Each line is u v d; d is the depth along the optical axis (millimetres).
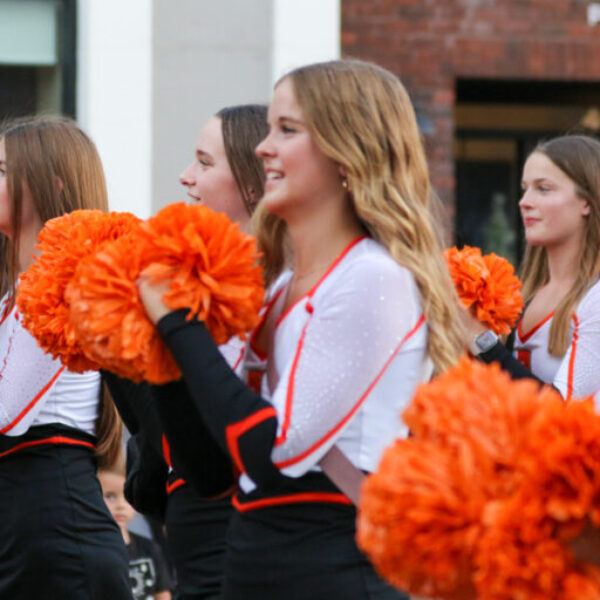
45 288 5867
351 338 4695
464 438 3811
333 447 4793
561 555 3766
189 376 4656
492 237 20578
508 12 17734
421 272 4891
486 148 20625
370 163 4930
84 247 5840
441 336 4895
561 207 8109
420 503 3719
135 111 15000
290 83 5012
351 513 4859
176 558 6516
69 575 7355
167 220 4781
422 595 3967
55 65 15453
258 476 4621
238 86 15258
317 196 4984
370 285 4758
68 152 7797
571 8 17844
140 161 15008
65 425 7496
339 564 4816
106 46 14945
